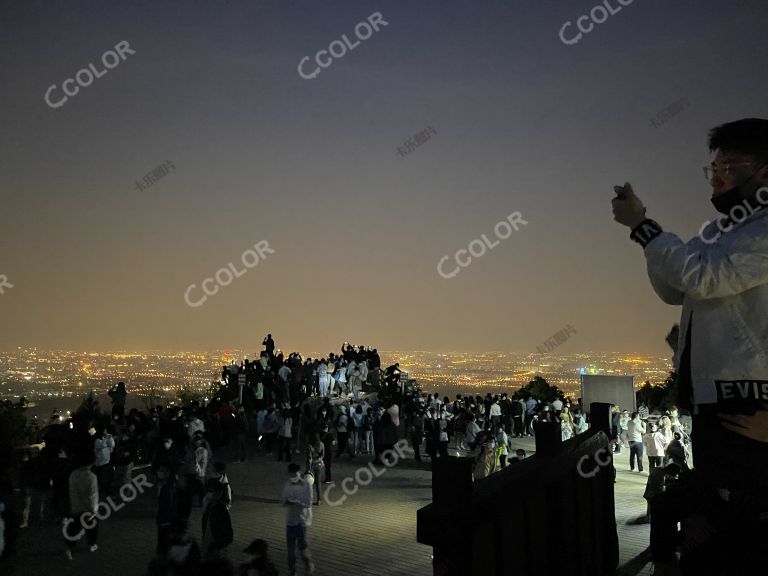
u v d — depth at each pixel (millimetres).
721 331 1894
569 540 4355
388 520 17594
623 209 2086
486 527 3039
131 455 21828
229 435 28234
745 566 1886
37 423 24094
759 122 2021
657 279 2148
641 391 39656
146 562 13688
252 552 8922
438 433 26484
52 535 15734
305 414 29812
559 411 31453
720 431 1914
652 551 2213
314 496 20969
